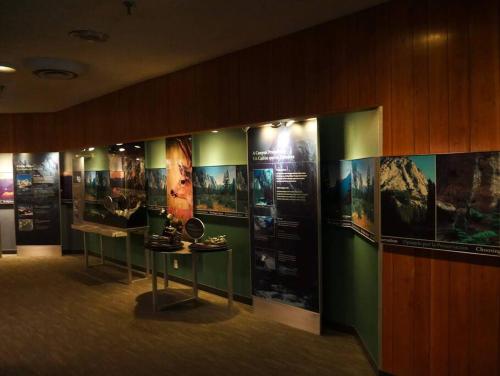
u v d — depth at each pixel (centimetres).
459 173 289
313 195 421
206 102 509
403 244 319
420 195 308
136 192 664
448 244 296
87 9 340
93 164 758
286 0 328
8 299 566
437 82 302
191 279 609
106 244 798
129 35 405
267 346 405
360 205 379
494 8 276
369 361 370
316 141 412
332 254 444
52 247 856
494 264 281
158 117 582
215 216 557
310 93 395
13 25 374
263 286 479
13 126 860
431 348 312
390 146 329
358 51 353
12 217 884
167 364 372
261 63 440
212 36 413
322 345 406
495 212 274
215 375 352
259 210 476
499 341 281
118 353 396
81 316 495
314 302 429
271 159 459
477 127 284
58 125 833
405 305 324
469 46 286
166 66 524
